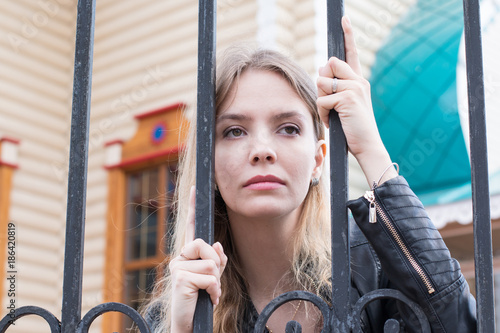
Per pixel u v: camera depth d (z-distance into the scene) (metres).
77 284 1.31
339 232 1.27
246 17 6.17
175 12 7.46
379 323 1.50
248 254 1.68
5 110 7.69
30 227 7.67
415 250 1.25
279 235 1.63
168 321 1.75
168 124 7.19
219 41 6.30
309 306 1.65
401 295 1.24
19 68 7.92
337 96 1.31
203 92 1.34
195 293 1.28
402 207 1.26
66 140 8.22
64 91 8.34
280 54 1.53
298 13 6.07
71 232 1.34
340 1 1.37
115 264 7.31
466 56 1.27
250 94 1.46
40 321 7.43
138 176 7.50
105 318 7.12
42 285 7.63
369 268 1.54
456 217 5.05
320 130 1.63
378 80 5.98
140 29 7.71
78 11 1.43
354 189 5.66
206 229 1.30
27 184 7.73
